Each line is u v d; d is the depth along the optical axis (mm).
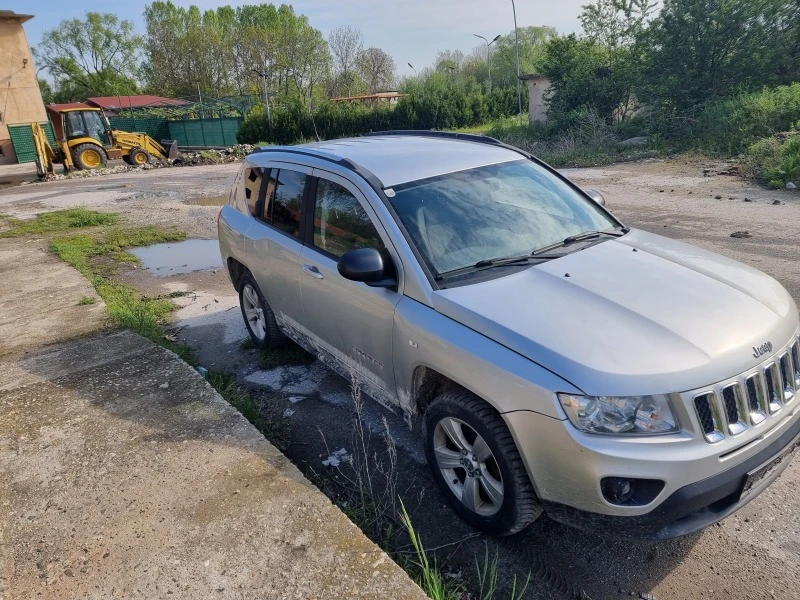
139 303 7137
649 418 2438
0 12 32312
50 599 2609
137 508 3141
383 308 3402
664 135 19688
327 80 72062
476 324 2875
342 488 3580
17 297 7367
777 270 6695
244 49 71125
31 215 14719
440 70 79062
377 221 3525
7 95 33656
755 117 16609
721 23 19547
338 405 4578
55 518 3117
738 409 2551
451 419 3090
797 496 3271
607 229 3965
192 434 3807
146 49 77438
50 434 3914
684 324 2699
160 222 12820
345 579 2617
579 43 25297
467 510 3127
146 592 2613
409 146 4402
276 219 4734
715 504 2602
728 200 10703
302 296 4301
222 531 2938
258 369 5281
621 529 2516
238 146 30875
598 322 2738
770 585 2719
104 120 28094
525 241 3582
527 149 21328
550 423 2521
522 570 2881
